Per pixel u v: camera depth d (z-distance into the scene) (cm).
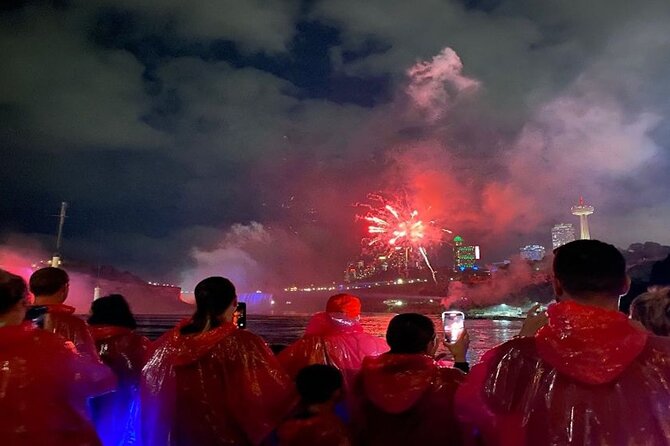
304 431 304
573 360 196
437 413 286
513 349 215
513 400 206
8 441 239
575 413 191
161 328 4744
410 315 316
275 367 318
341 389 325
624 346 193
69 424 255
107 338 387
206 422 307
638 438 184
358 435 312
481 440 272
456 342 382
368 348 385
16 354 249
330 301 403
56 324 331
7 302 257
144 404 332
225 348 315
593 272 206
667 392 188
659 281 291
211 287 335
